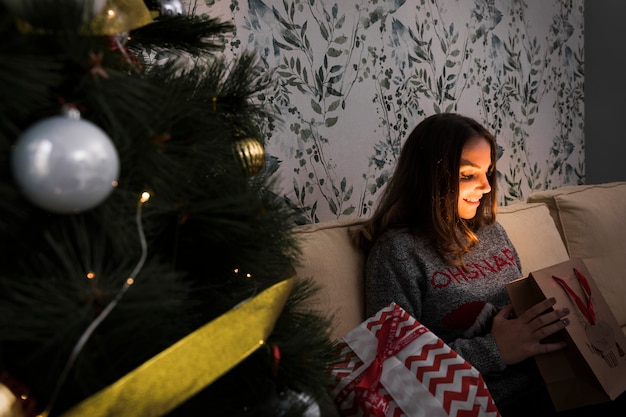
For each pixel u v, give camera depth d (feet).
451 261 4.48
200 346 1.93
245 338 2.08
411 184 4.70
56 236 1.87
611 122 9.25
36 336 1.77
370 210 6.35
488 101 7.71
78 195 1.67
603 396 3.94
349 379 3.40
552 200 6.85
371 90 6.25
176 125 2.28
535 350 4.00
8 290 1.74
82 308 1.74
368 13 6.15
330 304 4.29
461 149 4.50
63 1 1.82
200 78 2.62
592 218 6.64
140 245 2.10
